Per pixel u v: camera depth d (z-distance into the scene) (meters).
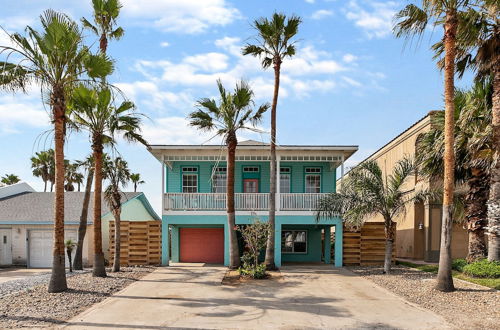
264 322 8.67
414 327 8.27
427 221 19.98
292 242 21.67
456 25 11.73
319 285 13.34
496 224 13.18
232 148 16.91
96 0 16.42
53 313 9.13
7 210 22.44
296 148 18.66
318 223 18.47
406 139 22.58
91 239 20.48
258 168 21.47
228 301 10.82
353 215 15.40
